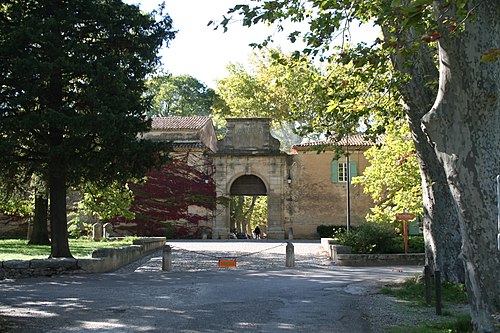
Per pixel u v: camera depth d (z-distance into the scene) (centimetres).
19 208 2911
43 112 1606
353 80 1345
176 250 2711
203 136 4497
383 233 2103
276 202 4047
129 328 877
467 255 735
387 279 1556
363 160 4069
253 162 4091
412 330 842
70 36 1730
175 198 3978
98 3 1778
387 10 773
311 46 1121
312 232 4044
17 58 1556
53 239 1784
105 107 1630
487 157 715
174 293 1262
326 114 1416
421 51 1262
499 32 707
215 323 922
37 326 881
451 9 729
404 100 1292
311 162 4103
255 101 4641
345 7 1020
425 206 1320
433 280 1276
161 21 1894
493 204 712
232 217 5312
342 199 4066
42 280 1495
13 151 1686
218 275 1648
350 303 1134
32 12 1692
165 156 1809
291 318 970
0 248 2512
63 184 1797
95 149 1734
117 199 2622
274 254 2469
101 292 1270
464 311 1036
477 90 705
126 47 1844
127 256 2017
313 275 1662
